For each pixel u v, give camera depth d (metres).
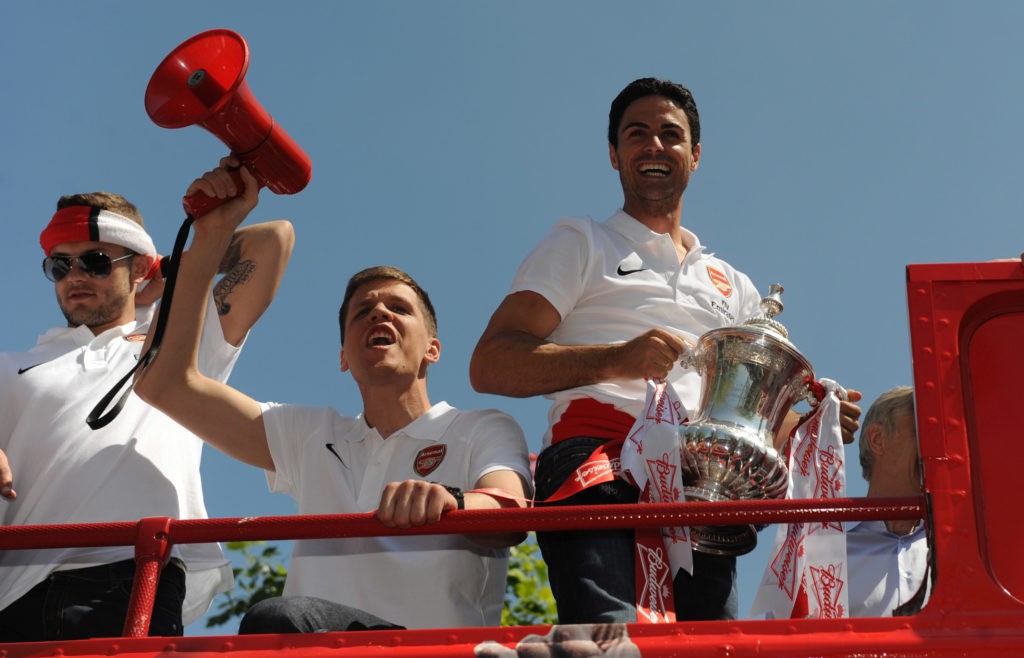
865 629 2.96
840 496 3.60
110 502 4.14
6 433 4.35
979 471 3.09
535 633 3.03
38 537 3.31
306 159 3.99
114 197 4.75
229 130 3.86
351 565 3.94
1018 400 3.14
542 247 4.16
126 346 4.52
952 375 3.15
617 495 3.65
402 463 4.12
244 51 3.83
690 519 3.20
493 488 3.77
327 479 4.15
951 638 2.92
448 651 3.02
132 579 4.01
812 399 3.79
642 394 3.89
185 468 4.34
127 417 4.31
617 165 4.51
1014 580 3.00
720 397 3.75
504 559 4.07
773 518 3.17
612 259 4.16
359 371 4.27
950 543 3.02
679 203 4.39
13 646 3.10
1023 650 2.89
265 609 3.35
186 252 4.05
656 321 4.07
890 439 4.27
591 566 3.54
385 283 4.39
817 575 3.53
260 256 4.55
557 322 4.06
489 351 3.95
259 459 4.25
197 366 4.30
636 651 2.98
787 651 2.94
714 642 2.97
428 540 3.93
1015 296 3.21
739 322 4.30
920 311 3.21
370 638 3.07
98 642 3.11
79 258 4.55
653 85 4.48
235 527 3.30
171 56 3.87
